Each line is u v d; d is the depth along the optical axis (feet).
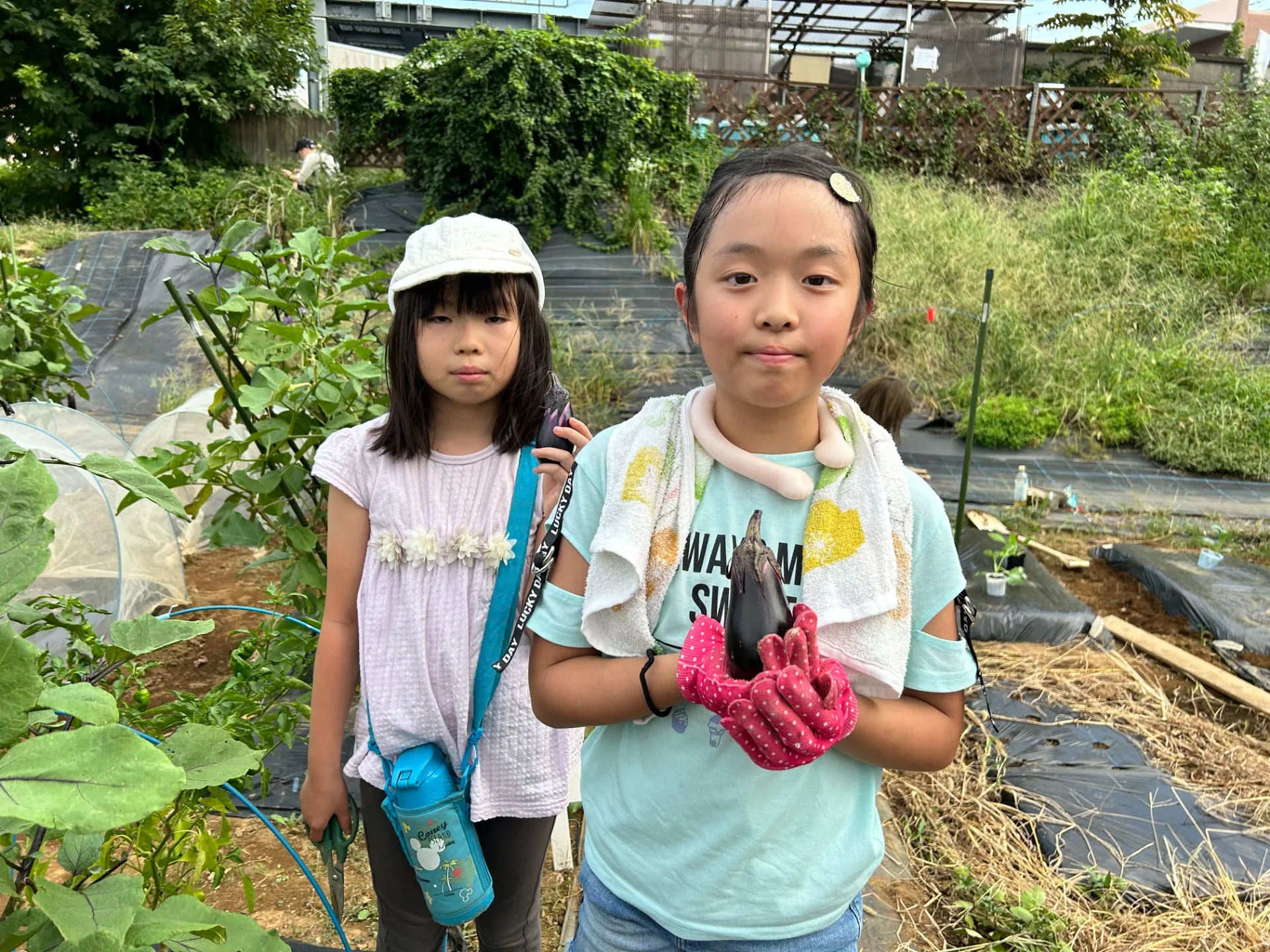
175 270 28.12
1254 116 39.22
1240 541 18.40
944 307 25.39
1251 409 22.62
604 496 3.80
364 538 5.34
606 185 30.99
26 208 40.52
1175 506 19.72
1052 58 51.26
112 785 2.31
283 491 7.87
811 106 40.52
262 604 13.23
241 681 6.82
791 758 2.86
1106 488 20.53
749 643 3.01
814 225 3.12
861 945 7.64
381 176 36.32
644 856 3.80
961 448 22.07
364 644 5.20
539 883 5.73
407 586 5.12
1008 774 10.07
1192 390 23.80
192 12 42.16
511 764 5.20
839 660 3.39
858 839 3.76
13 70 40.65
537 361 5.26
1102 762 10.32
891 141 40.37
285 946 3.39
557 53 31.17
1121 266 28.66
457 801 4.86
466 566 5.11
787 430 3.61
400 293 5.00
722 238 3.21
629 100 32.01
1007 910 7.94
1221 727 11.30
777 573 3.13
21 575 2.73
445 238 4.89
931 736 3.57
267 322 7.52
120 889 2.97
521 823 5.37
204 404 14.42
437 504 5.18
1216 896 8.29
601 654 3.88
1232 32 56.59
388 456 5.25
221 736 3.58
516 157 30.83
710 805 3.63
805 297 3.15
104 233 29.86
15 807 2.21
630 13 49.03
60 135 41.65
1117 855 8.81
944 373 24.35
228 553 15.47
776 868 3.62
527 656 5.23
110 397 22.75
